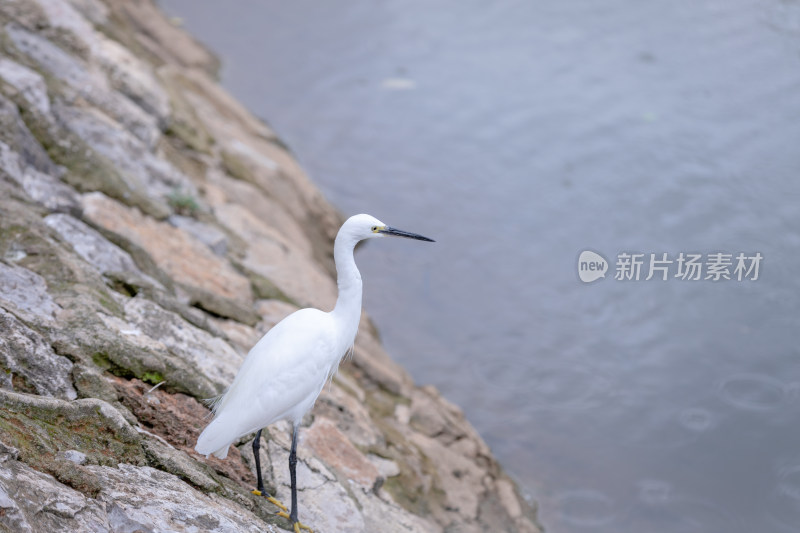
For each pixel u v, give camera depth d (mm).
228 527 6344
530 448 13828
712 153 21297
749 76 24500
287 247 15312
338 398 11430
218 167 16766
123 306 9250
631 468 13492
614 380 15258
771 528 12453
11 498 5109
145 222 12336
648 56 25781
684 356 15695
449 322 16641
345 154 21859
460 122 23078
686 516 12648
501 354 15875
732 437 14016
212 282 12234
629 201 19891
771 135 21906
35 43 13961
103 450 6578
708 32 26875
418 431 12922
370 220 7969
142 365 8094
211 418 8109
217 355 9602
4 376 6902
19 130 10914
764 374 15211
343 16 28422
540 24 27828
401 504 10297
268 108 23438
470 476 12344
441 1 29359
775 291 16969
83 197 11594
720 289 17078
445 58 26062
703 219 19156
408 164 21547
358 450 10297
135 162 13570
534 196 20297
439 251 18594
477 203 20141
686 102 23469
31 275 8453
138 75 15977
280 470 8641
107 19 19234
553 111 23406
